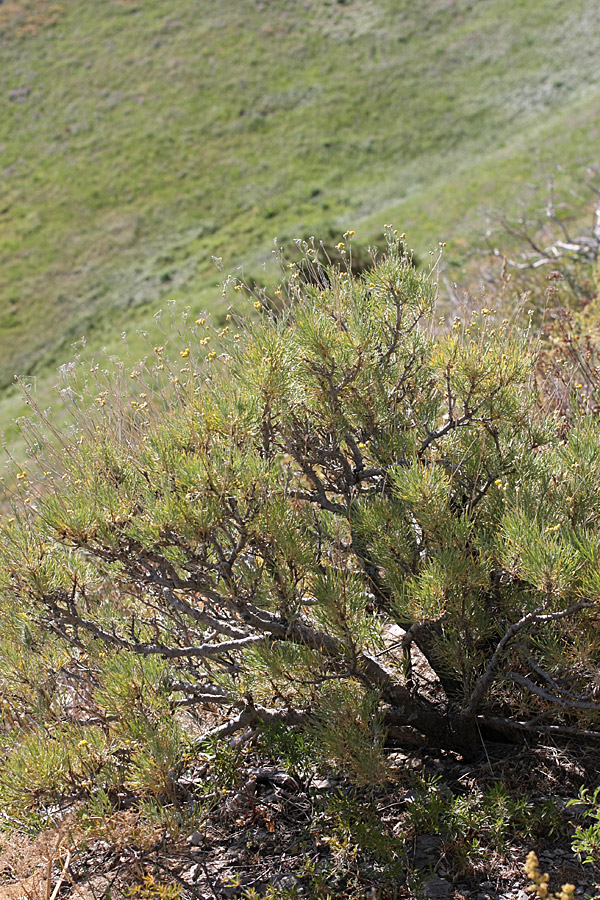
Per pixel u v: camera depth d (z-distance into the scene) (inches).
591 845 90.4
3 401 940.0
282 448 121.4
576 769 109.4
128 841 96.3
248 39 1731.1
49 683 118.7
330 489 129.3
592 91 1295.5
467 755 116.9
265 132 1466.5
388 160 1323.8
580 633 104.6
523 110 1334.9
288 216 1222.3
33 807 102.9
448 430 120.2
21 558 109.2
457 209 959.6
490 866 96.0
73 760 102.8
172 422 110.3
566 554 96.3
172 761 97.5
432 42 1635.1
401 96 1482.5
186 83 1617.9
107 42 1771.7
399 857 96.6
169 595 111.1
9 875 105.2
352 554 130.0
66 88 1656.0
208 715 130.5
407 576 107.8
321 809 109.7
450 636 110.9
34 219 1348.4
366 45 1663.4
